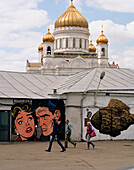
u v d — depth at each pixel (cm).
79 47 8988
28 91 2030
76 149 1464
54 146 1591
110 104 1952
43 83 2308
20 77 2300
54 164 1039
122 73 2338
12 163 1051
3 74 2234
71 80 2195
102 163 1068
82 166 1008
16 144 1666
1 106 1739
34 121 1845
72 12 9162
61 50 9000
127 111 1992
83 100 1891
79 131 1872
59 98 1905
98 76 2177
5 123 1759
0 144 1656
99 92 1908
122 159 1162
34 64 10100
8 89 1950
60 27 9088
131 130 1998
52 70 8669
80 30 8975
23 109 1814
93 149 1466
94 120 1902
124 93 1977
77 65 8494
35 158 1162
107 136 1934
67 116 1903
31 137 1830
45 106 1888
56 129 1366
